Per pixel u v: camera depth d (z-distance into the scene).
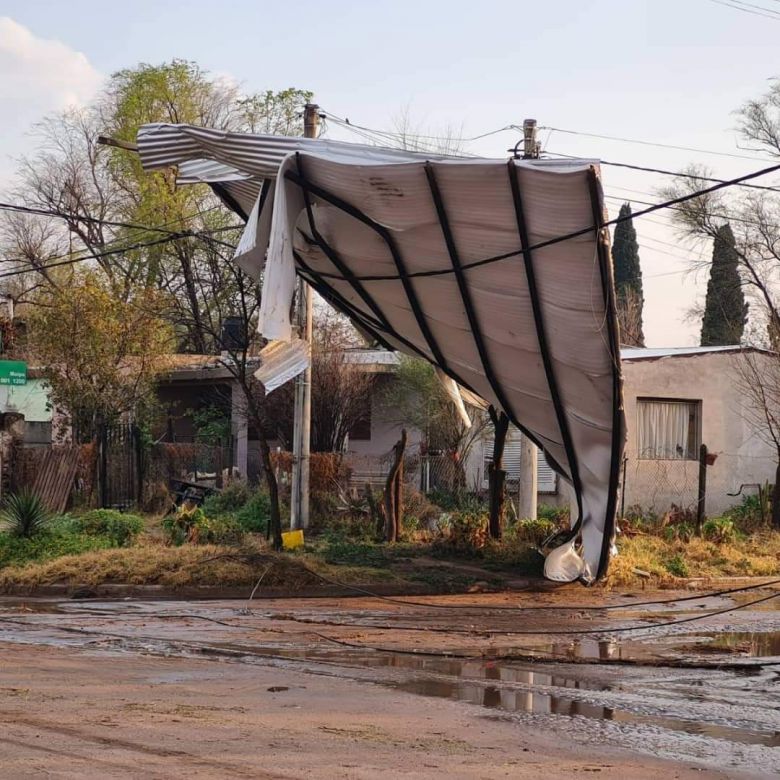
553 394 19.02
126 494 30.94
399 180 16.92
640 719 9.19
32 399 39.41
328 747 7.64
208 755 7.28
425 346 21.03
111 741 7.61
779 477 28.47
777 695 10.47
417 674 11.22
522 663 12.14
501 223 17.11
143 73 44.97
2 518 24.88
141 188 43.31
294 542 22.11
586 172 15.99
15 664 11.10
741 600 18.94
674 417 30.56
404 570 20.48
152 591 18.45
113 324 33.00
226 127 44.38
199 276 41.91
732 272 48.97
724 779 7.21
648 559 22.31
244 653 12.43
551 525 22.95
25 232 49.69
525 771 7.16
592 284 17.22
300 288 24.30
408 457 32.06
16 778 6.54
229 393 38.44
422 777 6.89
